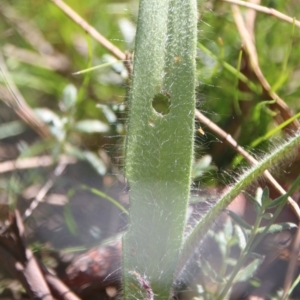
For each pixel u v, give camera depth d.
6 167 0.22
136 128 0.17
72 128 0.23
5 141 0.24
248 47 0.24
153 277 0.17
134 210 0.17
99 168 0.22
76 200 0.22
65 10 0.24
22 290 0.20
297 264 0.20
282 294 0.19
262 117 0.23
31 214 0.22
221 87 0.24
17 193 0.21
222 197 0.17
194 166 0.21
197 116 0.22
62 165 0.23
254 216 0.21
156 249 0.17
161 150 0.17
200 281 0.19
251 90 0.24
